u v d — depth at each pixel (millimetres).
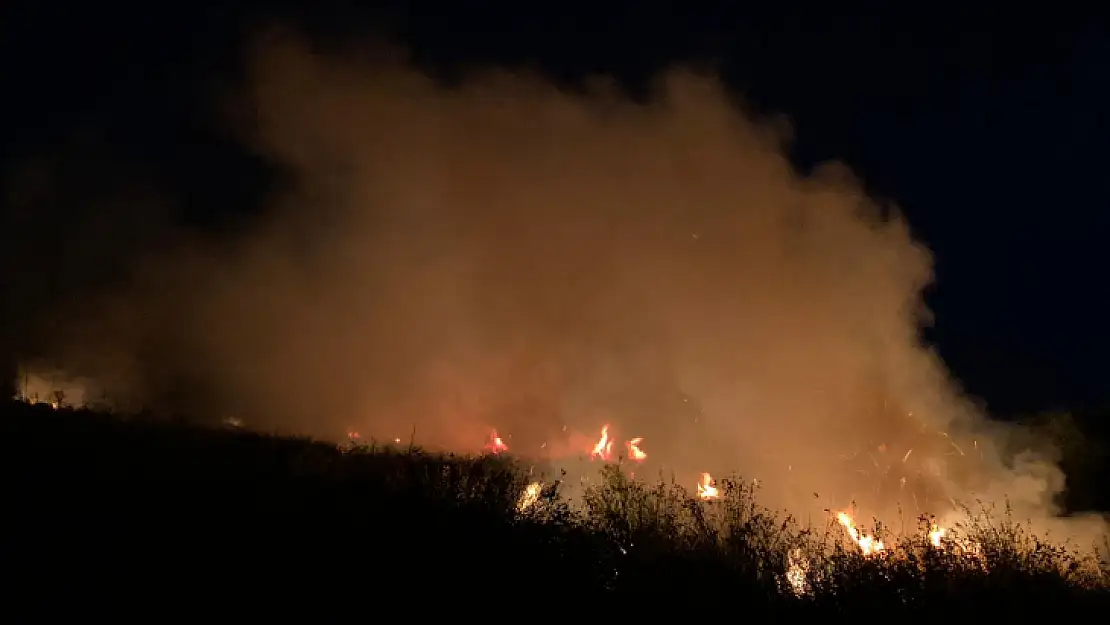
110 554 4594
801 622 4906
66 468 5707
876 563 5426
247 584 4500
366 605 4465
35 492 5191
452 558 4969
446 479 6117
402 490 5973
